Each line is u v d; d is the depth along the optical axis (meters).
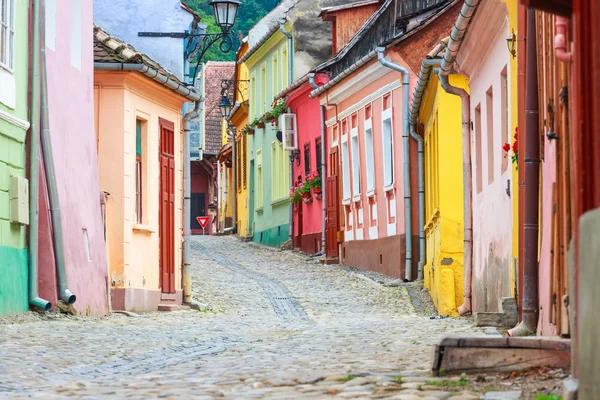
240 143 64.31
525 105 15.34
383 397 9.36
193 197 89.44
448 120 26.53
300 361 13.12
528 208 15.36
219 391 10.16
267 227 55.56
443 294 26.11
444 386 9.88
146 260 28.67
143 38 34.25
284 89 51.31
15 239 20.77
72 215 23.20
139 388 10.63
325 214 44.62
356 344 15.89
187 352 15.21
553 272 13.37
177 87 29.78
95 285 24.41
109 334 18.17
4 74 20.27
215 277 37.41
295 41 51.47
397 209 35.19
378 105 37.28
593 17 6.74
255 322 24.05
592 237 6.60
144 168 28.89
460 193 26.38
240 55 65.00
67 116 23.53
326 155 44.62
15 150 20.94
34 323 19.81
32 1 21.77
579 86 7.12
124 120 27.34
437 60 25.14
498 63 19.34
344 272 38.78
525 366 10.46
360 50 39.88
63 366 12.99
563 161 11.26
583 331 6.86
